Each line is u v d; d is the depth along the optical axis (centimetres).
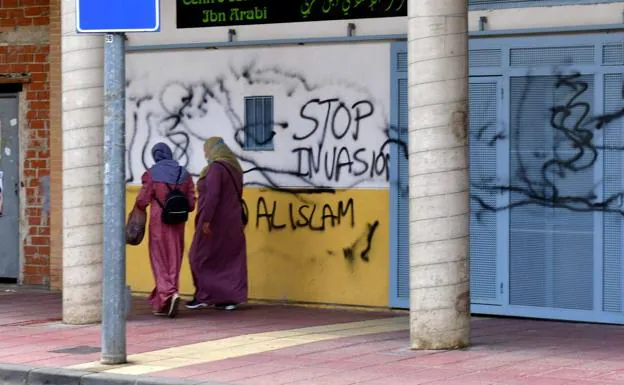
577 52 1650
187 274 1952
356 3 1803
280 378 1275
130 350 1471
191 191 1795
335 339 1537
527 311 1695
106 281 1374
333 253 1838
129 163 1997
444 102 1407
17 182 2159
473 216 1725
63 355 1452
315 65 1844
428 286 1427
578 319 1662
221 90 1922
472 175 1725
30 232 2152
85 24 1343
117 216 1362
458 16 1410
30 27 2131
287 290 1877
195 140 1944
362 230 1814
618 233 1633
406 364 1344
